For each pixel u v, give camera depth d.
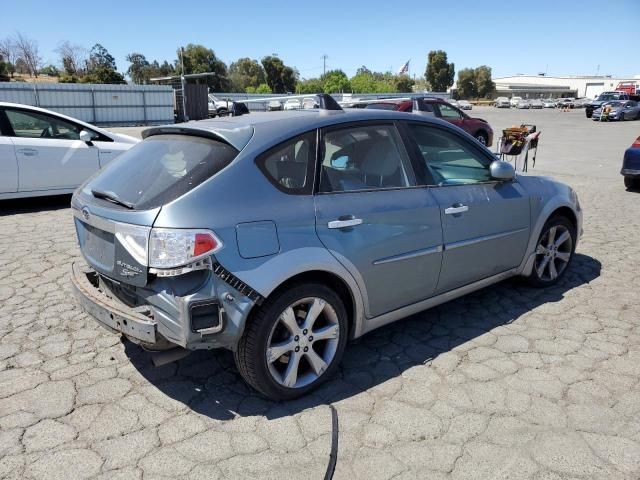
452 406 2.94
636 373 3.27
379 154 3.38
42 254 5.55
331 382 3.19
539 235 4.41
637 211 8.10
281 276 2.70
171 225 2.52
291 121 3.07
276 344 2.85
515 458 2.52
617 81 114.25
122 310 2.76
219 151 2.82
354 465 2.48
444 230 3.54
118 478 2.38
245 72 91.94
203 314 2.56
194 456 2.53
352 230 3.03
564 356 3.49
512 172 3.90
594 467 2.46
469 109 60.84
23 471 2.42
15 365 3.35
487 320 4.08
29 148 7.27
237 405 2.95
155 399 3.00
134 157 3.19
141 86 35.44
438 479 2.39
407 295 3.45
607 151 17.70
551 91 123.56
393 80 95.62
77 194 3.29
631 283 4.86
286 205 2.81
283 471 2.44
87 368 3.33
